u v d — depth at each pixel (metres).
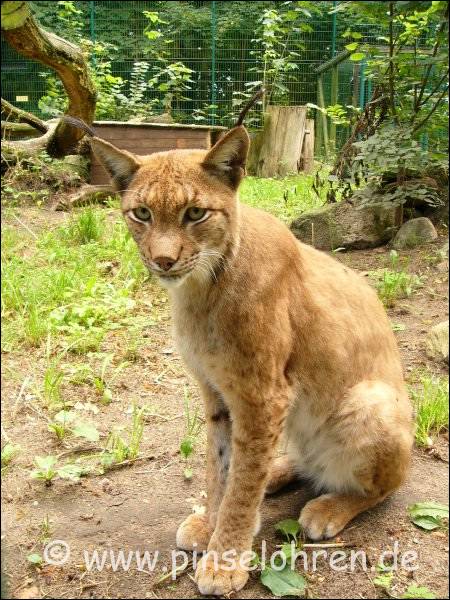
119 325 2.18
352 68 5.45
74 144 4.01
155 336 2.16
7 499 1.51
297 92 6.66
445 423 1.69
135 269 2.54
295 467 1.56
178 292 1.34
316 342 1.39
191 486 1.55
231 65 6.53
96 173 4.07
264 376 1.31
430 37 2.81
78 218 3.15
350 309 1.44
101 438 1.70
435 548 1.38
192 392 1.89
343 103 5.77
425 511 1.44
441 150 2.75
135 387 1.91
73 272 2.52
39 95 5.73
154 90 6.49
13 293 2.28
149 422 1.76
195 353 1.35
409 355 1.99
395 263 2.56
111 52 6.64
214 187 1.32
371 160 2.71
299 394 1.41
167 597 1.30
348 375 1.42
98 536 1.42
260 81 6.05
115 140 4.09
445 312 2.21
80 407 1.79
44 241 2.91
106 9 6.52
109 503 1.51
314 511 1.43
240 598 1.30
